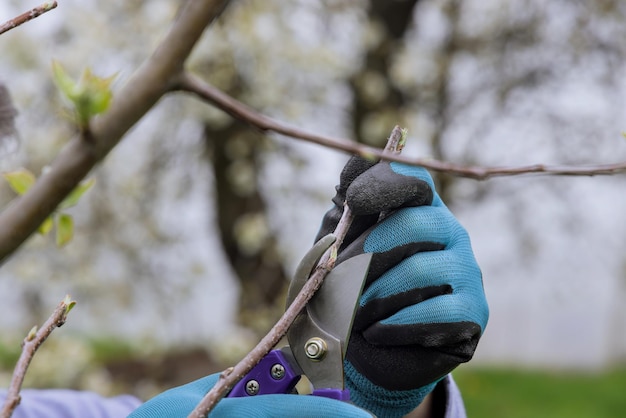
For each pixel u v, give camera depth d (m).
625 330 7.89
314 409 0.69
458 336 0.76
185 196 4.75
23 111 3.87
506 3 4.73
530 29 4.74
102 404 1.33
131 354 5.58
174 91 0.58
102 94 0.52
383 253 0.78
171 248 4.59
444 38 4.76
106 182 4.43
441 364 0.78
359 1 4.60
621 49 4.70
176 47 0.56
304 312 0.72
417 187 0.78
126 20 4.00
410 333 0.76
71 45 3.91
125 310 4.56
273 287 4.62
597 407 6.14
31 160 3.89
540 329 7.89
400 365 0.79
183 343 4.86
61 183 0.55
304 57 4.04
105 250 4.51
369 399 0.83
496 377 6.97
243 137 4.34
